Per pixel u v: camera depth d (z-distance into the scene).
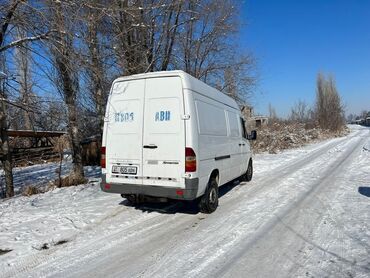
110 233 5.40
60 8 6.95
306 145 29.36
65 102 10.37
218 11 16.41
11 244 5.00
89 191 9.18
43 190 9.90
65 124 11.43
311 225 5.60
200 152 5.98
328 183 9.66
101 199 8.03
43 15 7.00
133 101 6.17
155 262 4.21
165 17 13.25
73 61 7.71
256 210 6.72
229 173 7.92
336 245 4.63
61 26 7.11
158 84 5.99
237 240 4.94
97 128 17.17
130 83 6.23
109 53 9.75
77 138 11.12
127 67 10.59
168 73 5.93
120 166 6.21
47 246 4.89
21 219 6.45
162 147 5.88
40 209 7.25
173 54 14.82
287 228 5.47
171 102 5.88
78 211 6.87
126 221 6.05
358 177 10.51
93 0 7.23
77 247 4.81
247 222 5.87
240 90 19.25
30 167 20.09
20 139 24.47
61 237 5.27
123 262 4.23
